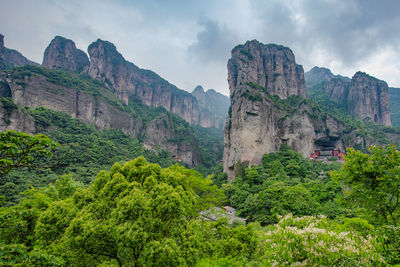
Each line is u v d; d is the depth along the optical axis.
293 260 5.61
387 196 10.51
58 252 10.45
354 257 5.09
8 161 6.46
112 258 12.20
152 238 10.56
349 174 11.30
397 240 6.74
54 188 25.84
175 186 14.73
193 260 11.05
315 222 7.77
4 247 5.35
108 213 11.63
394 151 10.38
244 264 13.09
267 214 35.69
